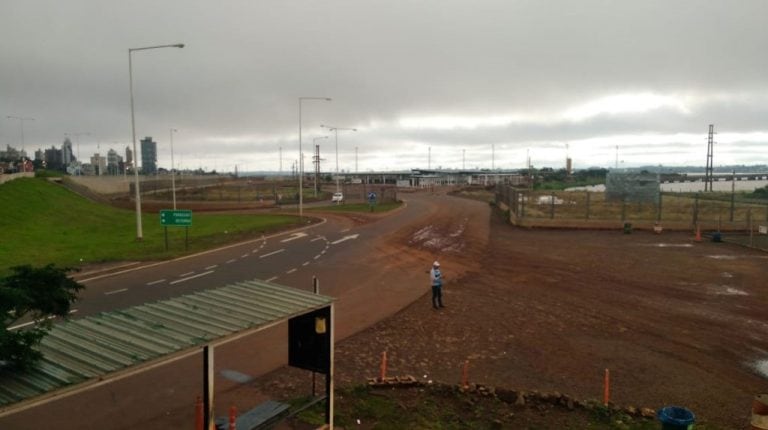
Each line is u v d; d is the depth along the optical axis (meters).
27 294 8.80
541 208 59.91
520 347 16.05
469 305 20.66
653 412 11.62
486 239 39.22
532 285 24.31
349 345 15.78
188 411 11.09
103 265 27.45
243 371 13.41
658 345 16.47
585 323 18.61
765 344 16.73
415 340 16.41
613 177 53.47
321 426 10.13
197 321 8.50
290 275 25.56
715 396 12.94
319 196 93.62
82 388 6.26
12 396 5.80
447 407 11.63
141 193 91.81
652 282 25.08
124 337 7.70
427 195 97.81
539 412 11.53
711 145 114.50
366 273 26.36
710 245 36.62
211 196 88.62
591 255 32.47
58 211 51.88
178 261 29.19
